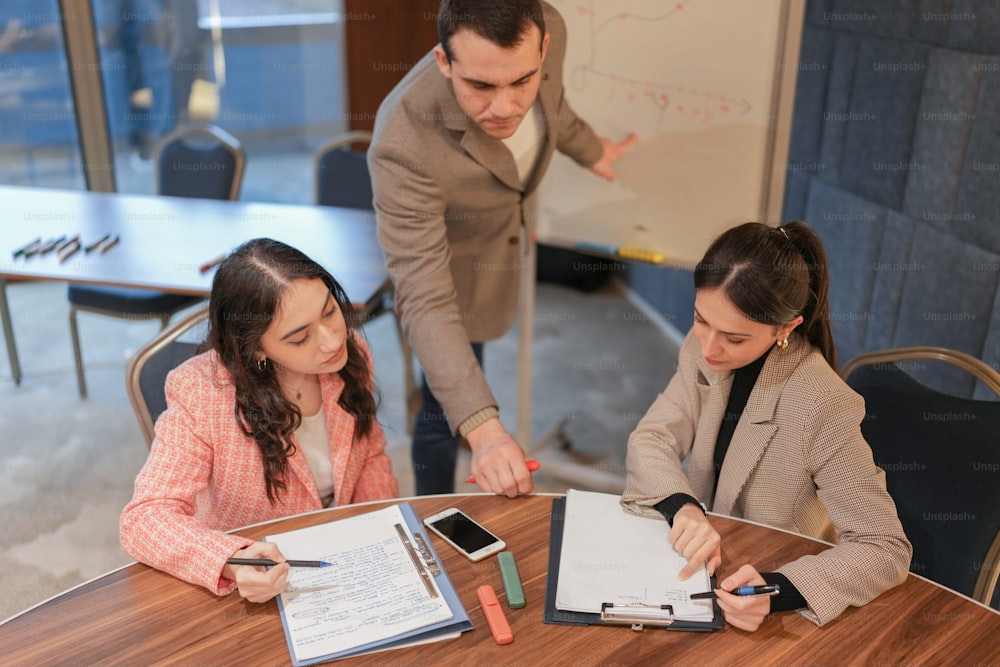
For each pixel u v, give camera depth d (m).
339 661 1.18
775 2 2.11
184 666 1.17
